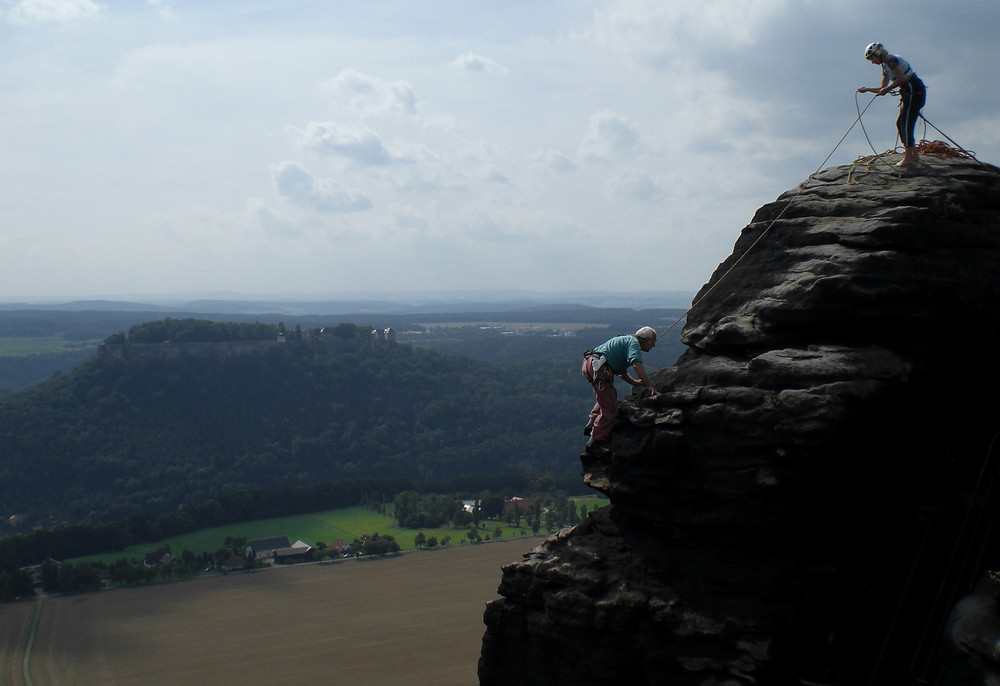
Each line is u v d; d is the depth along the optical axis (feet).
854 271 30.30
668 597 31.22
